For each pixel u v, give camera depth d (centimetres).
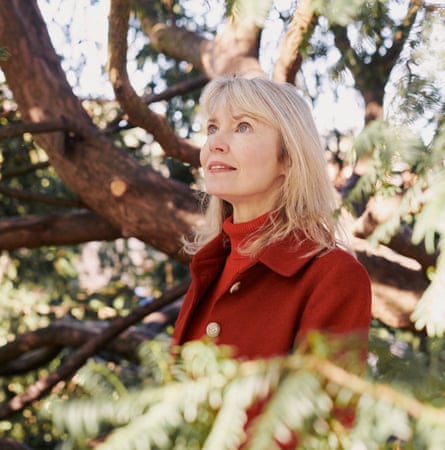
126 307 521
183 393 63
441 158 85
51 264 506
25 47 332
